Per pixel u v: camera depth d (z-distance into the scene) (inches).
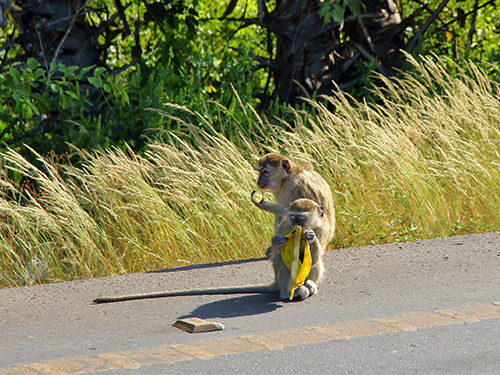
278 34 637.3
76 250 408.5
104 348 213.0
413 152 473.7
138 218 446.0
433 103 538.9
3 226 430.9
